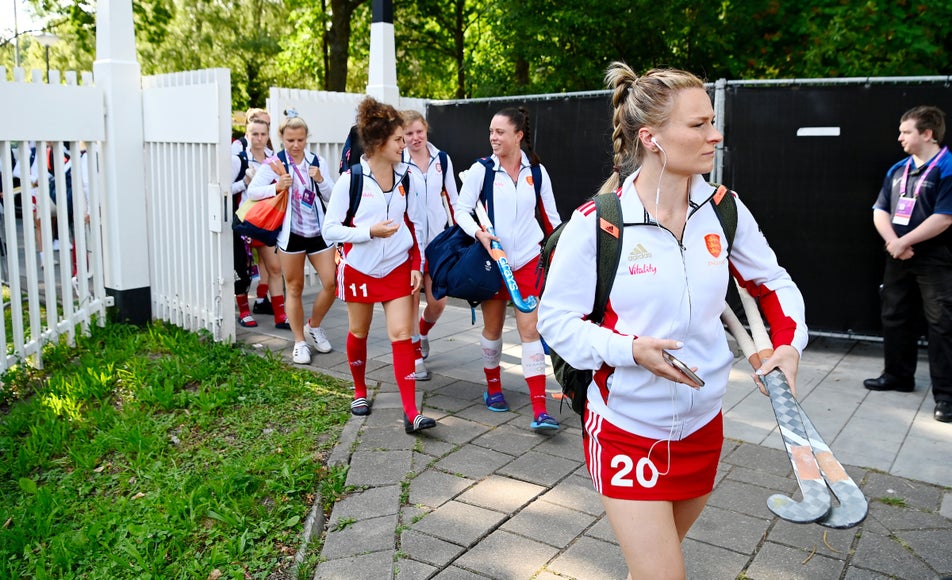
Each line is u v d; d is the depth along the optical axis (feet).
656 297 7.24
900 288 17.69
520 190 16.15
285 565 11.03
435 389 18.60
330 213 15.66
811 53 34.99
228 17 89.30
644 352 6.79
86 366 18.83
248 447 14.94
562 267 7.48
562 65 45.78
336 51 56.75
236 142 24.50
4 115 18.85
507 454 14.75
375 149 15.28
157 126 22.41
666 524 7.34
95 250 22.63
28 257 19.47
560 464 14.32
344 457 14.49
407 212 15.87
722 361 7.59
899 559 11.18
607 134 24.89
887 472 14.05
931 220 16.14
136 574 10.77
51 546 11.41
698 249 7.37
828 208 21.04
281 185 19.79
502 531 11.88
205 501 12.46
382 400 17.70
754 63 42.39
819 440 6.75
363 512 12.46
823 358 21.08
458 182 29.30
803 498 6.27
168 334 22.16
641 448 7.36
